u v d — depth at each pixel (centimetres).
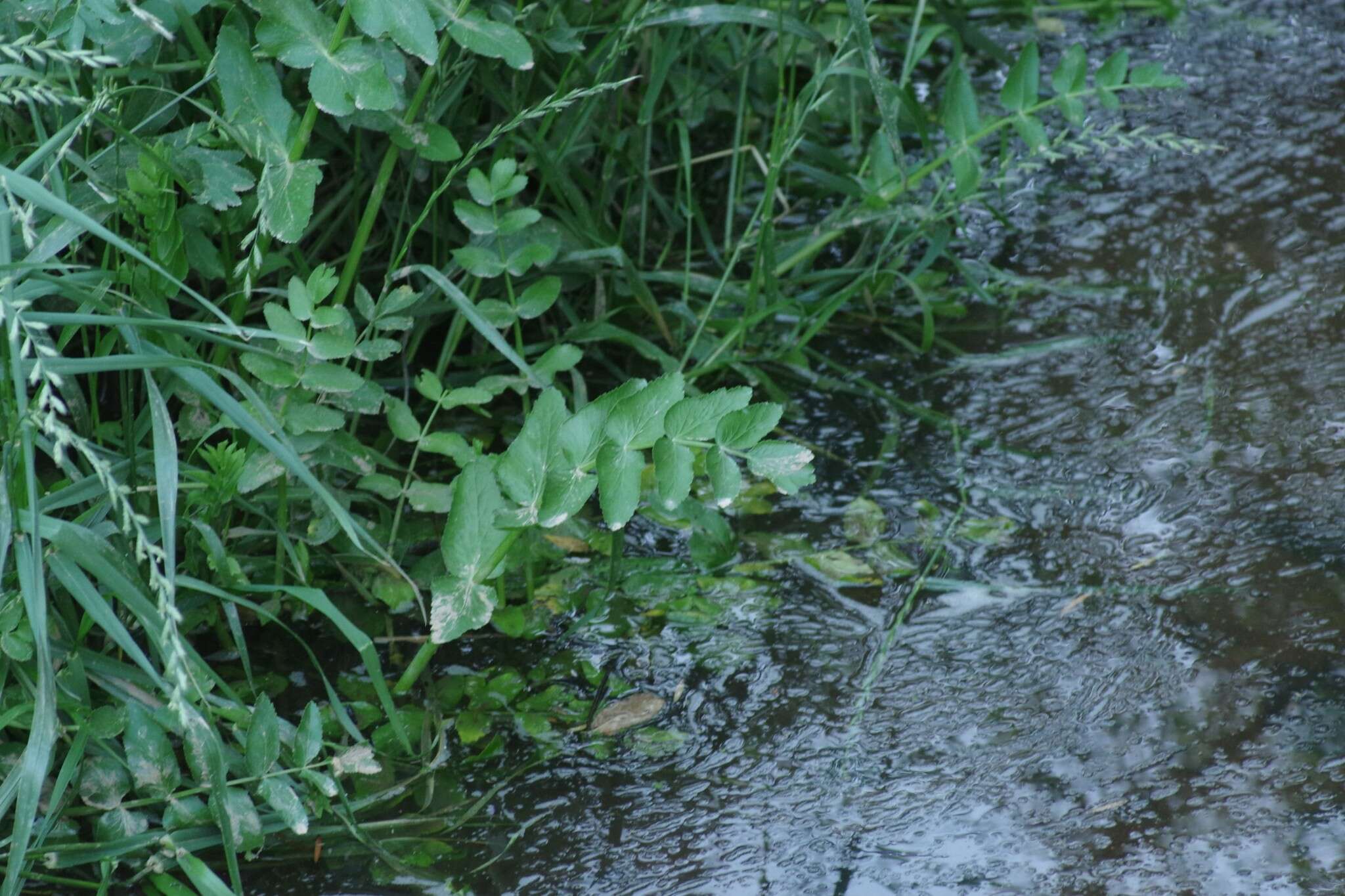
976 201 427
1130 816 238
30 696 225
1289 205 426
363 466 270
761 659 277
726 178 438
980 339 377
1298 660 269
